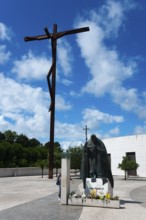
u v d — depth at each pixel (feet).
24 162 193.26
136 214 39.01
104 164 50.85
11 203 47.57
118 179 132.16
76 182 98.84
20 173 149.38
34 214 37.55
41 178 121.19
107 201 44.16
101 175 50.55
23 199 53.26
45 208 42.52
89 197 45.88
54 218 35.17
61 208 42.78
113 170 173.88
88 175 50.93
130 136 165.37
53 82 120.37
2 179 114.62
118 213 39.50
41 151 223.71
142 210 42.37
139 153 158.71
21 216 35.96
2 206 43.98
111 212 40.19
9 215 36.50
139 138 159.84
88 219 35.17
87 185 49.52
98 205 44.55
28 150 208.33
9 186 81.82
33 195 60.13
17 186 81.76
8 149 187.52
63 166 47.34
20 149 199.21
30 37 125.59
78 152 147.43
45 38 124.06
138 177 150.71
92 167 51.01
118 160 171.42
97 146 51.52
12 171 143.43
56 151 144.05
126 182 110.32
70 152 146.51
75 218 35.50
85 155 51.55
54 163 132.87
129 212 40.47
